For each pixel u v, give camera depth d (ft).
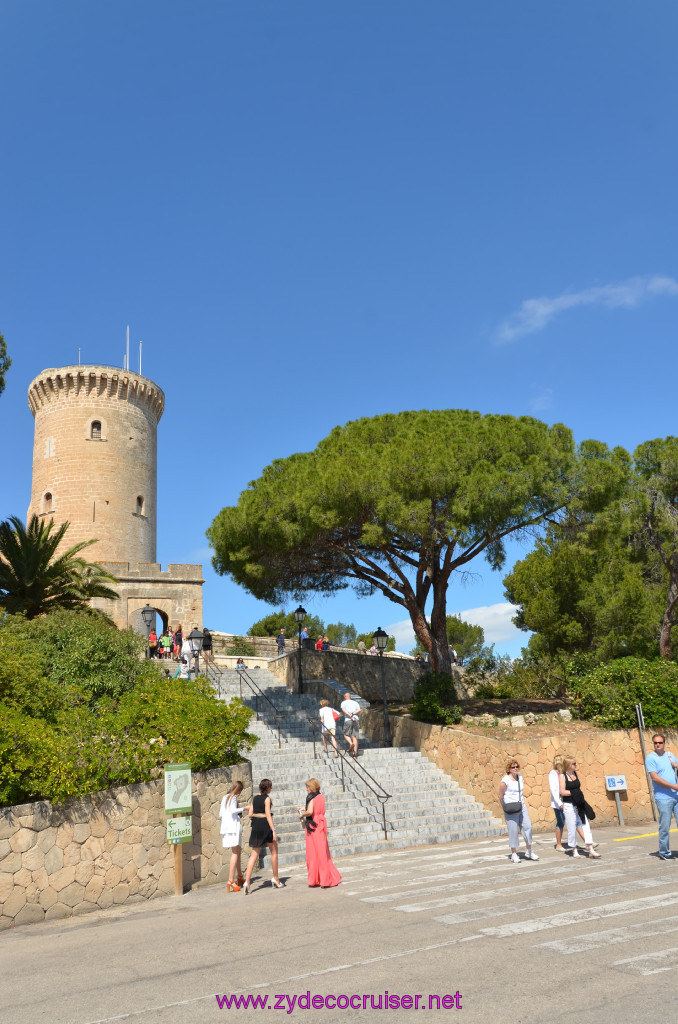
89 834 33.83
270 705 71.87
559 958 21.06
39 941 27.78
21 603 80.38
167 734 41.29
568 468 68.08
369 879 36.94
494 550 74.23
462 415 84.48
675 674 63.10
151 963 23.11
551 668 79.82
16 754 32.73
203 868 38.86
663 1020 16.38
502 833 54.85
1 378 67.67
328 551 74.13
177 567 137.28
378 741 72.43
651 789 57.98
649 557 91.20
